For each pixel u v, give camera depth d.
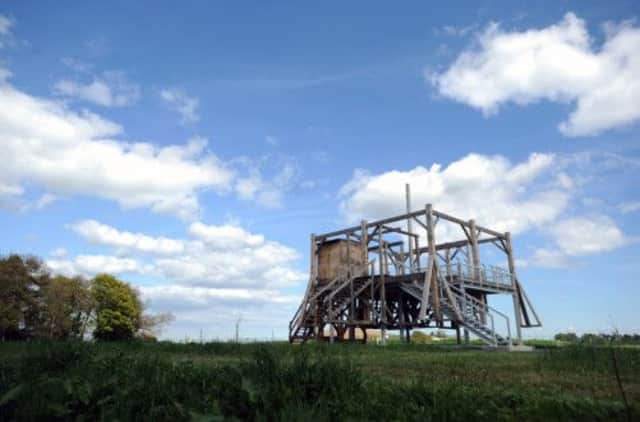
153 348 13.20
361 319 26.52
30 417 4.36
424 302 22.03
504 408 4.66
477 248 25.39
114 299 59.25
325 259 28.42
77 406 4.73
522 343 24.38
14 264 47.00
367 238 26.64
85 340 8.28
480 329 22.00
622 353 8.74
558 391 5.80
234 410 4.58
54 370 6.42
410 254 26.20
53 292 49.78
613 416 4.33
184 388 5.11
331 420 4.34
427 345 18.98
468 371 8.12
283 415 4.19
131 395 4.87
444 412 4.45
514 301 26.61
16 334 45.44
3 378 5.55
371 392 5.20
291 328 27.30
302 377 5.20
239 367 5.77
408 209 28.05
